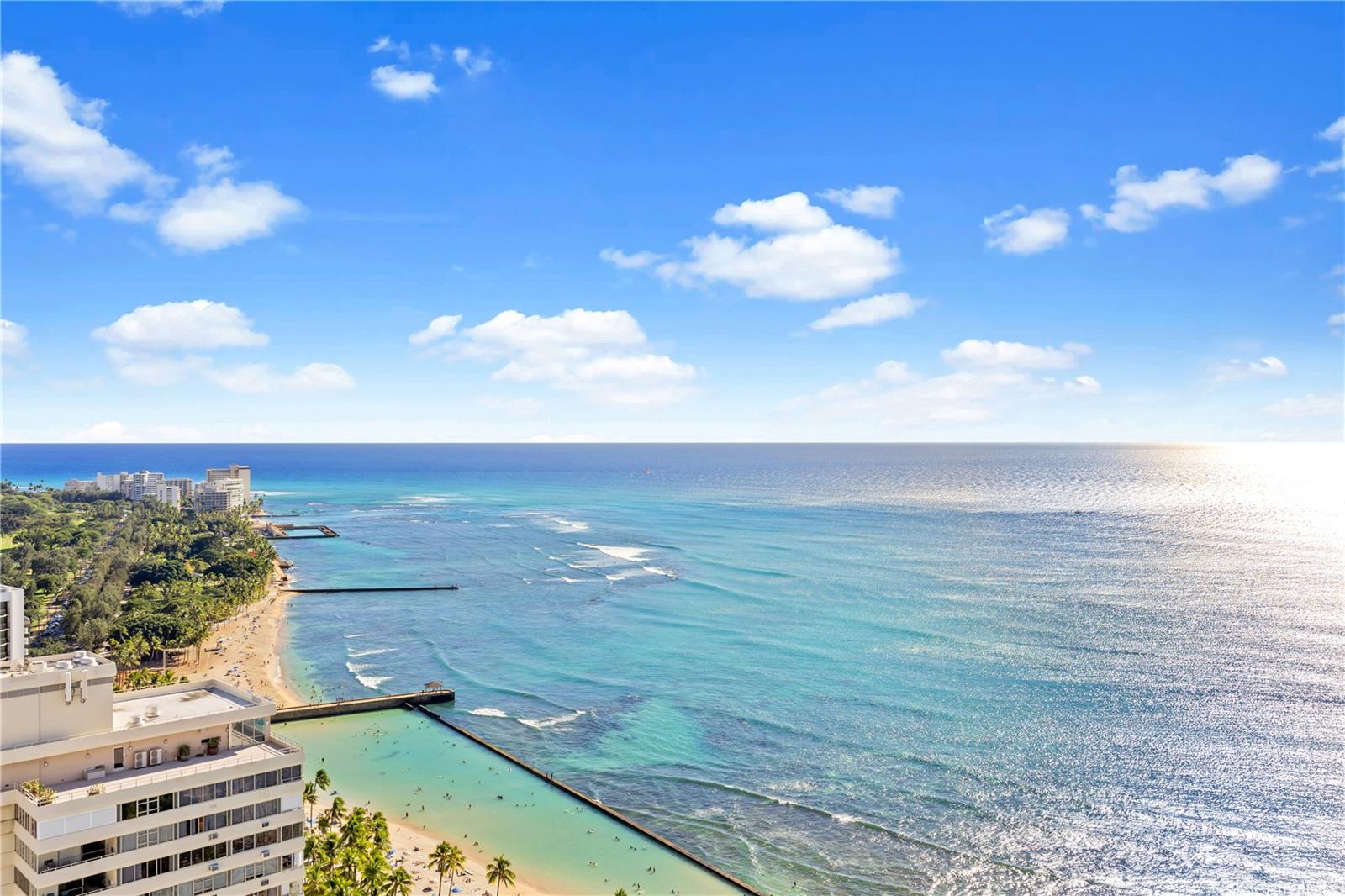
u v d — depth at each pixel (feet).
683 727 520.83
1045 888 346.74
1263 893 342.44
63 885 197.36
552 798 432.25
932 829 393.70
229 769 220.64
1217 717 523.29
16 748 203.51
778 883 352.90
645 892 347.97
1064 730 505.66
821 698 565.94
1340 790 424.87
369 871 309.01
